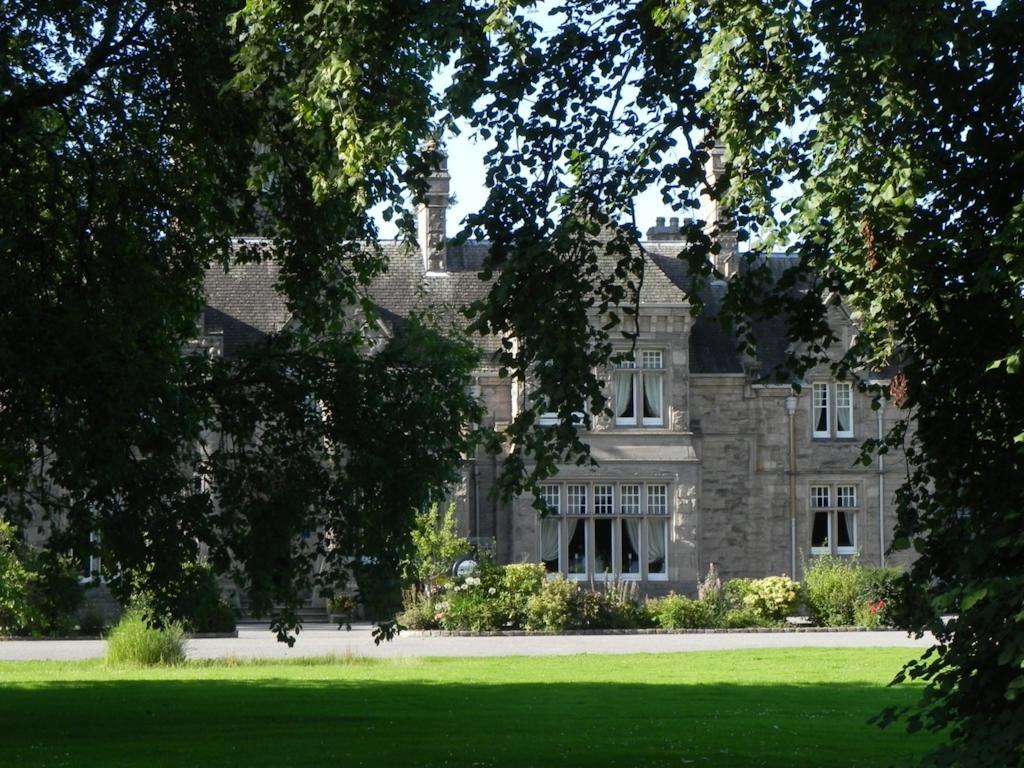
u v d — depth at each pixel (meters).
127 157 18.00
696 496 43.94
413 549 18.62
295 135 16.91
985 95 11.93
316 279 18.78
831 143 11.70
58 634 36.47
